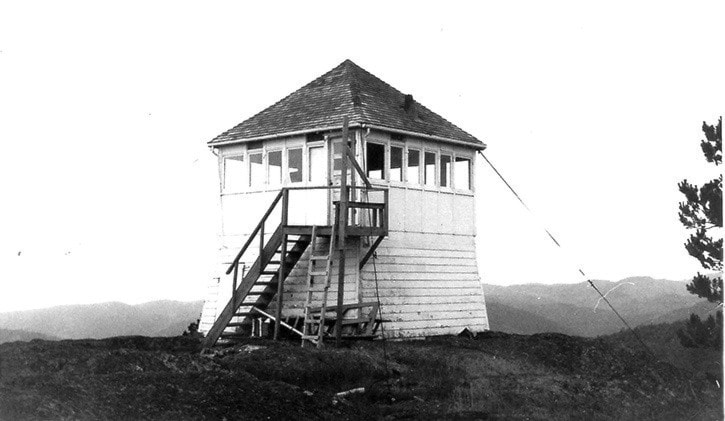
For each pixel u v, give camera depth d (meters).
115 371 16.80
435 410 17.42
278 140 26.42
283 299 25.19
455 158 28.12
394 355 21.61
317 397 16.69
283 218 23.50
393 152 26.12
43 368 16.58
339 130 24.94
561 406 18.66
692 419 18.98
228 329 26.02
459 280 27.59
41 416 12.66
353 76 27.97
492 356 22.59
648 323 46.97
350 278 24.39
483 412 17.41
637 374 22.84
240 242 27.16
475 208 28.70
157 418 13.72
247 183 27.19
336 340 21.84
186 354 18.83
